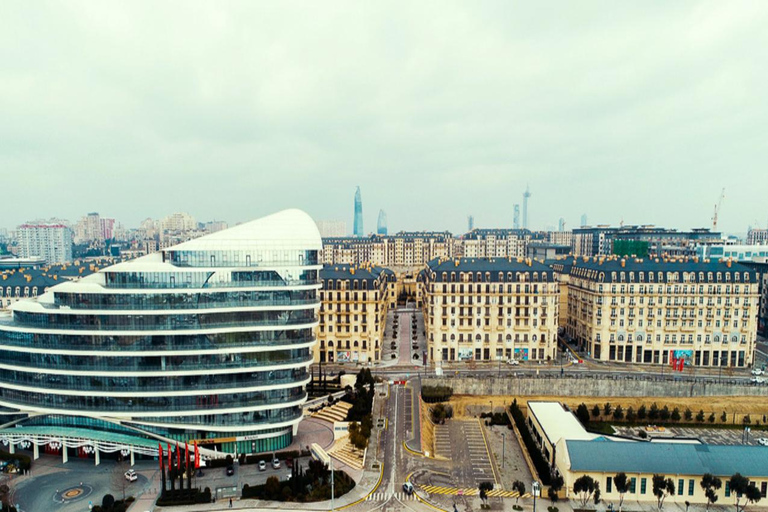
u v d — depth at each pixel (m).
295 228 115.50
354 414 132.00
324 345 183.38
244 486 97.62
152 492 97.44
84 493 96.56
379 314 185.12
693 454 102.50
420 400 148.25
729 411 147.75
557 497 99.75
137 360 106.06
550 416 130.62
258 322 111.06
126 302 105.06
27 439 107.88
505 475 111.25
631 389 159.25
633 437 125.19
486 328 182.00
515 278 180.88
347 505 95.25
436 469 112.31
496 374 165.25
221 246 110.19
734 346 178.88
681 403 153.38
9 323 109.19
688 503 98.38
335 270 193.00
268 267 111.38
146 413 106.31
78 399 107.31
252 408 110.81
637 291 181.25
